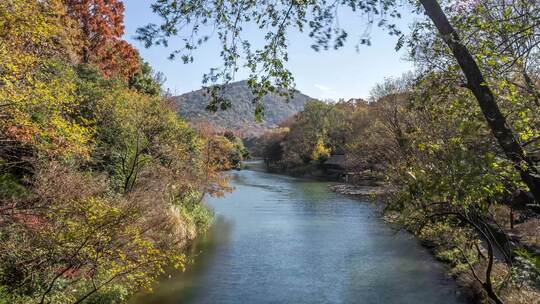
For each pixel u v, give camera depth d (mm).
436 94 6805
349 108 81500
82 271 10219
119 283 12016
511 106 5945
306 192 45281
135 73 40156
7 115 9664
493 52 5543
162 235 15023
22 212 9797
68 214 9523
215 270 16672
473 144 5219
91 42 36812
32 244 9469
